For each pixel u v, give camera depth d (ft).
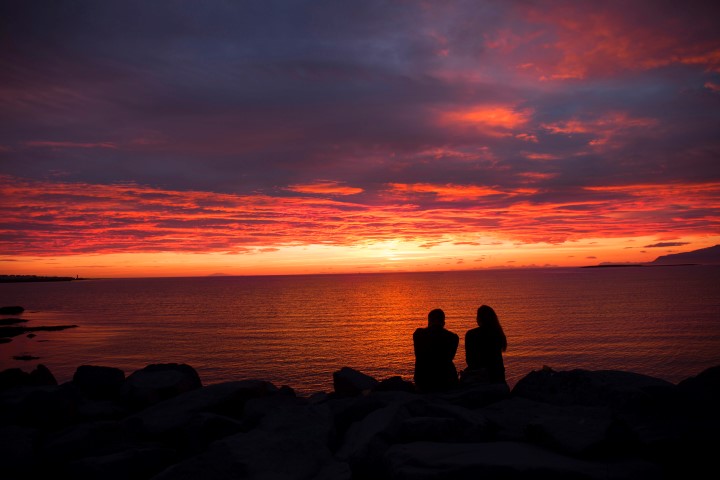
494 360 22.04
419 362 20.98
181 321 650.02
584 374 15.57
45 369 21.58
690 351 363.15
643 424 12.00
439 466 10.23
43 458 13.01
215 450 11.48
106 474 12.03
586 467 9.77
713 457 10.50
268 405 15.31
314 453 11.69
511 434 12.75
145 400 17.98
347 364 333.01
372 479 11.73
